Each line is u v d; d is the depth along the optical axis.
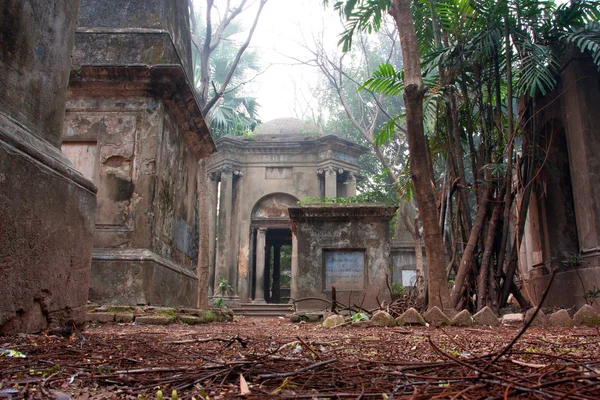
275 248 30.80
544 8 10.38
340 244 11.20
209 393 2.00
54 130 4.55
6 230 3.53
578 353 3.70
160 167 9.45
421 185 8.00
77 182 4.62
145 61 9.62
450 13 10.04
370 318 7.77
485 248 9.62
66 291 4.36
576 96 10.84
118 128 9.30
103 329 5.91
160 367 2.60
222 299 21.02
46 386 2.14
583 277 10.40
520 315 7.47
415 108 7.99
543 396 1.74
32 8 4.22
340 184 25.67
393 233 24.48
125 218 8.91
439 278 7.81
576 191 10.91
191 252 12.59
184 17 12.23
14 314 3.63
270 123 27.64
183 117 10.82
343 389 2.02
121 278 8.40
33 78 4.22
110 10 10.02
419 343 4.41
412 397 1.78
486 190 9.88
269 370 2.46
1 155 3.48
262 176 24.95
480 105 10.60
